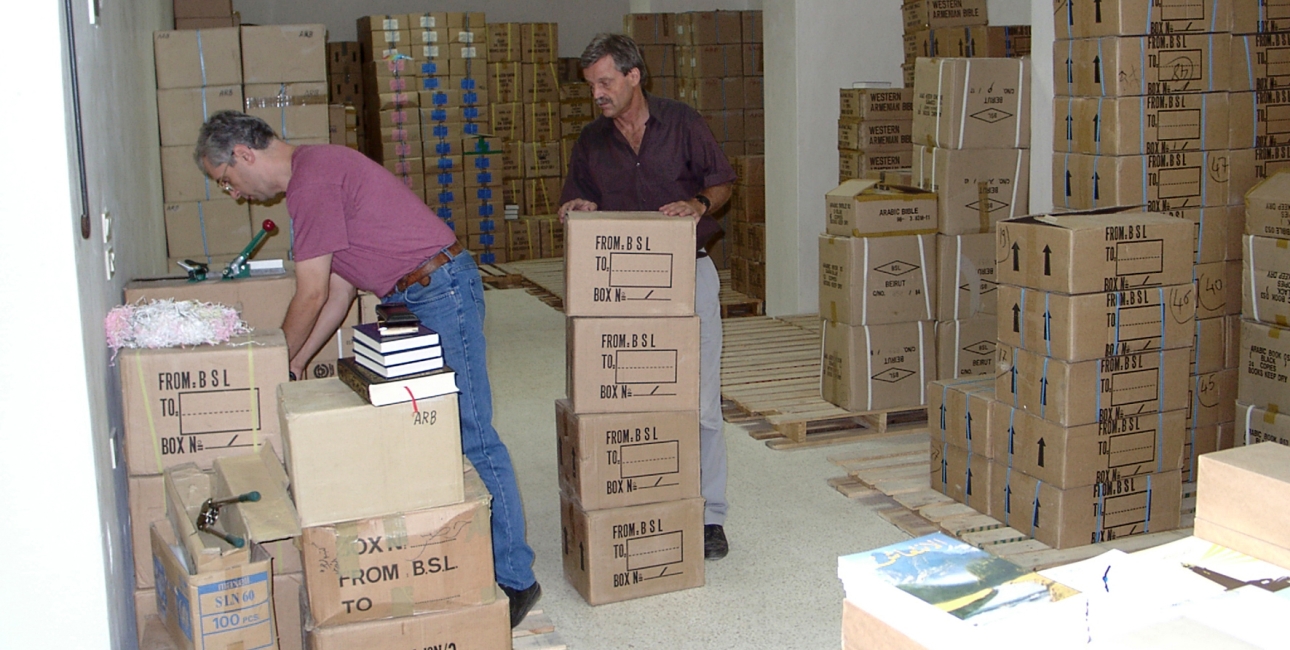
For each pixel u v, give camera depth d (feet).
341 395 6.91
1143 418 10.09
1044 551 10.05
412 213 8.19
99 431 6.09
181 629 6.46
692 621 9.01
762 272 22.25
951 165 13.83
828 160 20.27
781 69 20.30
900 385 14.11
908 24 19.48
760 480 12.64
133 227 9.07
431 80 28.99
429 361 6.81
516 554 8.80
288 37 12.30
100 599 5.90
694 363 9.14
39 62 5.42
